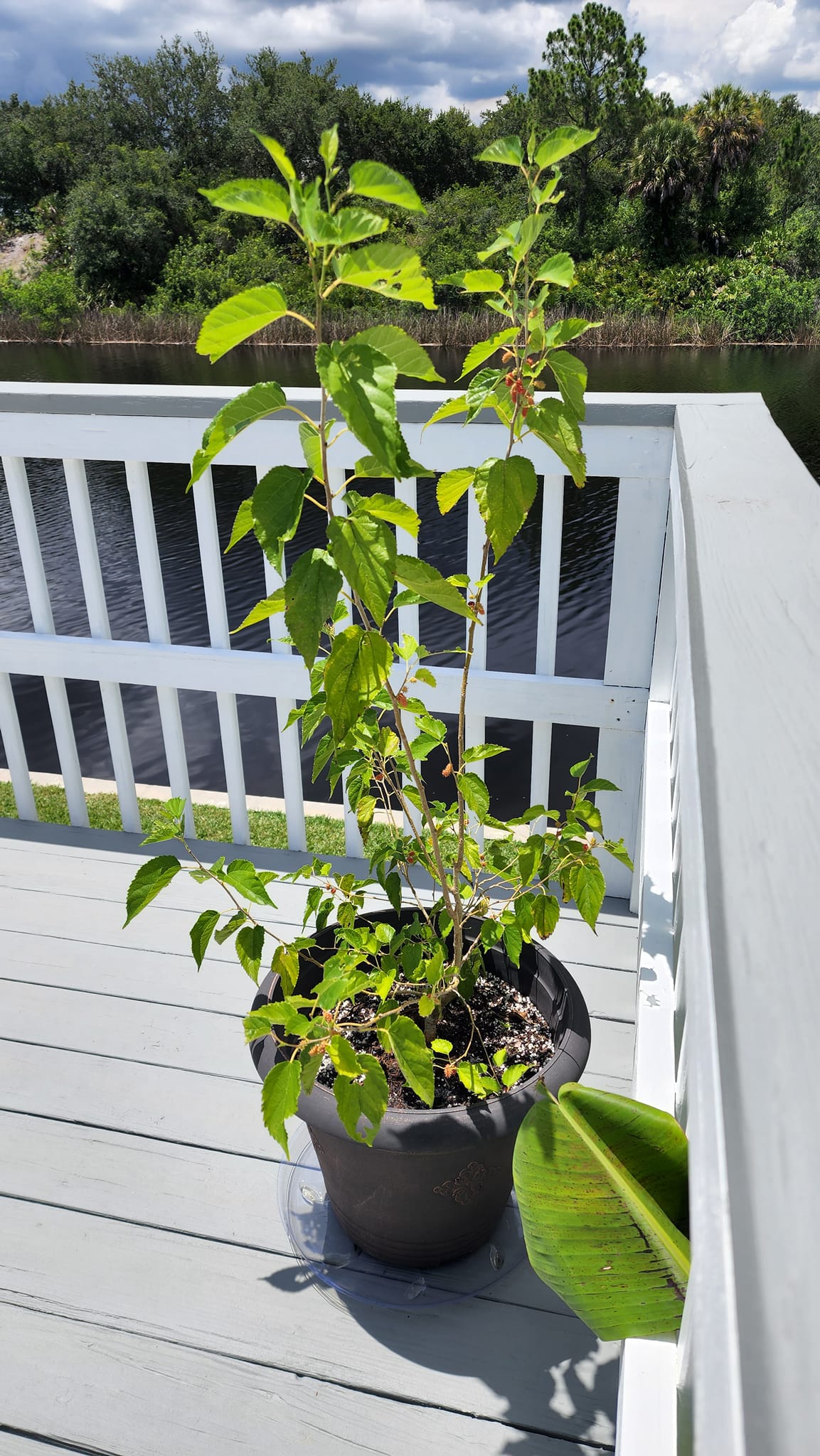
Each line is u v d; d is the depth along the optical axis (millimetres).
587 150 33156
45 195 41812
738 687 487
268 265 32281
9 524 10195
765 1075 272
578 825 1196
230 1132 1478
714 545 718
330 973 1020
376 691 1104
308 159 42031
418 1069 962
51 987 1800
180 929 1965
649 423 1719
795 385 18828
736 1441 251
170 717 2227
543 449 1809
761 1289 221
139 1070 1601
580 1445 1055
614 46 32312
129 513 10578
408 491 1914
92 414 1994
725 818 383
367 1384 1123
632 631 1876
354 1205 1179
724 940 324
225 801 3502
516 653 6750
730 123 29719
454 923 1187
